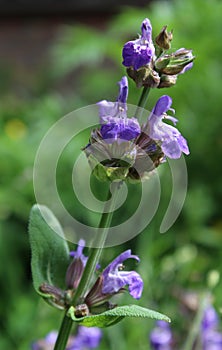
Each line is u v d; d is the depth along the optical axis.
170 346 0.73
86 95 1.45
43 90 2.00
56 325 0.80
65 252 0.52
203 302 0.66
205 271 0.93
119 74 1.36
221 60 1.19
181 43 1.12
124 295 0.77
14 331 0.90
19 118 1.52
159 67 0.49
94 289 0.50
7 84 2.05
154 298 0.81
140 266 0.82
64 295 0.51
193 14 1.19
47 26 2.29
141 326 0.78
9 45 2.26
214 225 1.12
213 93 1.16
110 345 0.77
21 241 1.09
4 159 1.16
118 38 1.31
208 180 1.16
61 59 1.38
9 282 1.04
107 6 2.20
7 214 1.09
